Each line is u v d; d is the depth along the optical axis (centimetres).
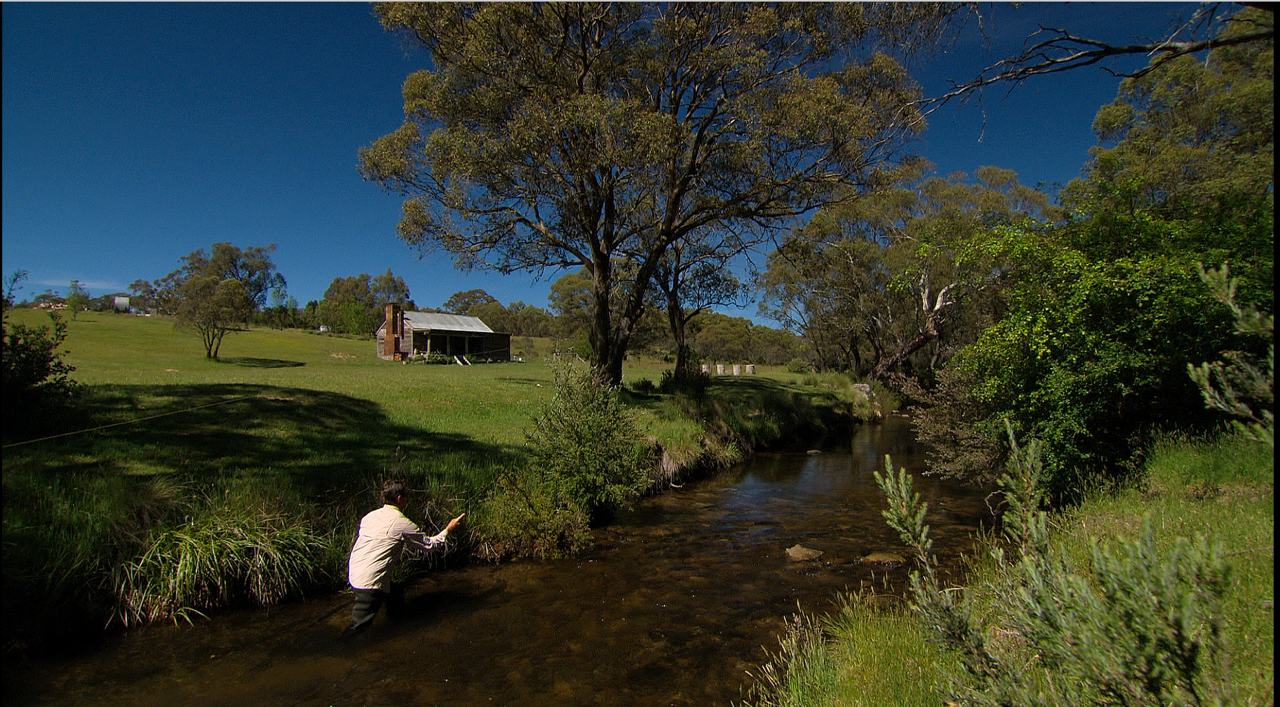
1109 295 799
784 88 1545
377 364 4047
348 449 1000
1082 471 852
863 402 3158
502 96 1563
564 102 1541
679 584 709
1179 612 186
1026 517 257
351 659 519
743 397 2414
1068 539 576
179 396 1224
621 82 1847
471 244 1945
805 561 795
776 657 522
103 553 560
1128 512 650
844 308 4119
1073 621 214
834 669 444
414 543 618
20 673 471
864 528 970
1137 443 851
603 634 573
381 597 590
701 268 2711
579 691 471
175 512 638
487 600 658
